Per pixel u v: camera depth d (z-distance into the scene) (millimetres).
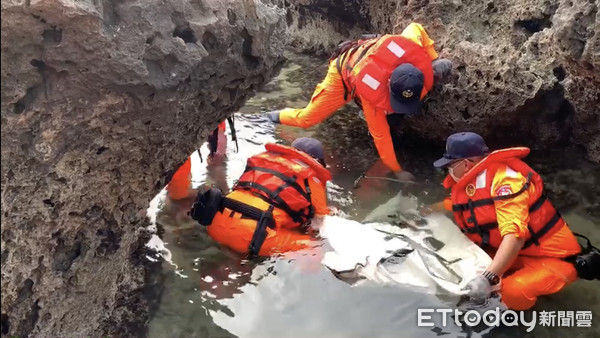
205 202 3090
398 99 3504
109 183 2496
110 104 2246
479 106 3896
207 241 3238
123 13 2166
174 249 3174
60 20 1973
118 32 2150
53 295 2357
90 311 2592
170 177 2932
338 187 3781
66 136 2201
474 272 2908
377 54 3600
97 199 2467
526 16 4027
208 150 4152
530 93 3789
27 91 2051
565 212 3527
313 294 2867
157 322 2730
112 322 2693
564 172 3887
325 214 3279
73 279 2465
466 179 3027
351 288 2893
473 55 3879
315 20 6012
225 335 2672
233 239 3049
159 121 2484
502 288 2805
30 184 2135
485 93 3840
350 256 3014
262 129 4465
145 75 2213
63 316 2434
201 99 2670
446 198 3609
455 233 3213
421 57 3594
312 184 3195
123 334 2658
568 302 2867
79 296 2506
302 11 6086
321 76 5508
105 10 2135
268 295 2875
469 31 4145
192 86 2539
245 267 3033
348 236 3133
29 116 2049
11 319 2182
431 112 4066
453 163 3150
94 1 2049
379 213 3506
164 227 3348
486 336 2670
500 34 4133
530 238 2896
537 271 2840
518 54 3918
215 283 2941
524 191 2855
